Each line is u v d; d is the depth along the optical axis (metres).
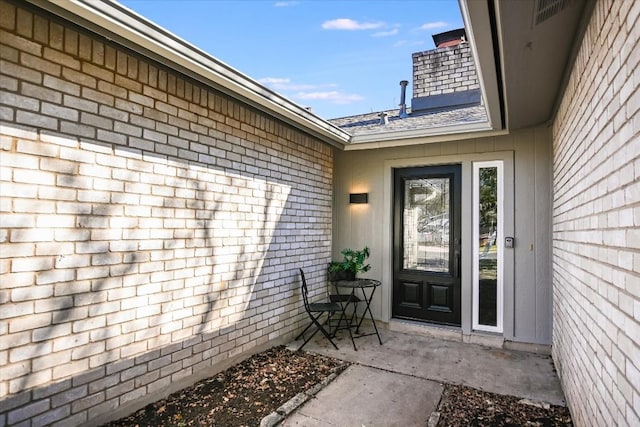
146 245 2.57
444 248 4.61
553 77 2.61
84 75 2.20
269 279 3.86
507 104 3.18
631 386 1.33
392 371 3.36
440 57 6.26
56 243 2.05
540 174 3.95
